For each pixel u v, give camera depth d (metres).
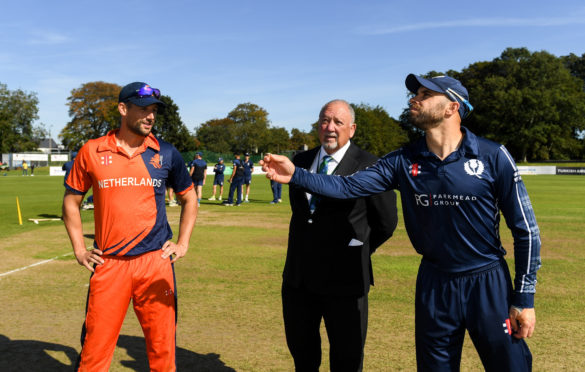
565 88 69.62
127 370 3.52
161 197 2.82
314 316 3.02
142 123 2.68
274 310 4.92
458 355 2.35
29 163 68.00
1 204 16.53
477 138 2.24
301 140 98.06
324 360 3.80
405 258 7.51
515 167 2.16
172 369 2.85
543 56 70.38
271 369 3.55
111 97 83.62
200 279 6.18
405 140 79.50
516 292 2.18
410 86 2.37
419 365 2.41
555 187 26.61
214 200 18.61
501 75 75.12
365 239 2.89
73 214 2.82
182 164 2.93
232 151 89.75
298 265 2.92
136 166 2.71
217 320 4.62
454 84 2.25
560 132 70.56
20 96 88.31
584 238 9.35
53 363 3.62
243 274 6.46
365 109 74.81
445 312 2.29
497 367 2.25
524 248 2.17
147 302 2.76
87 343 2.72
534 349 3.89
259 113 115.12
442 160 2.23
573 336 4.18
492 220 2.21
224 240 9.23
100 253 2.69
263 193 22.44
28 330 4.33
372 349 3.91
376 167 2.51
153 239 2.77
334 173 2.90
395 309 4.96
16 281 6.03
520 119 69.50
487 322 2.21
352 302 2.84
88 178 2.77
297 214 2.93
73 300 5.24
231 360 3.71
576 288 5.75
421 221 2.33
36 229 10.55
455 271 2.26
